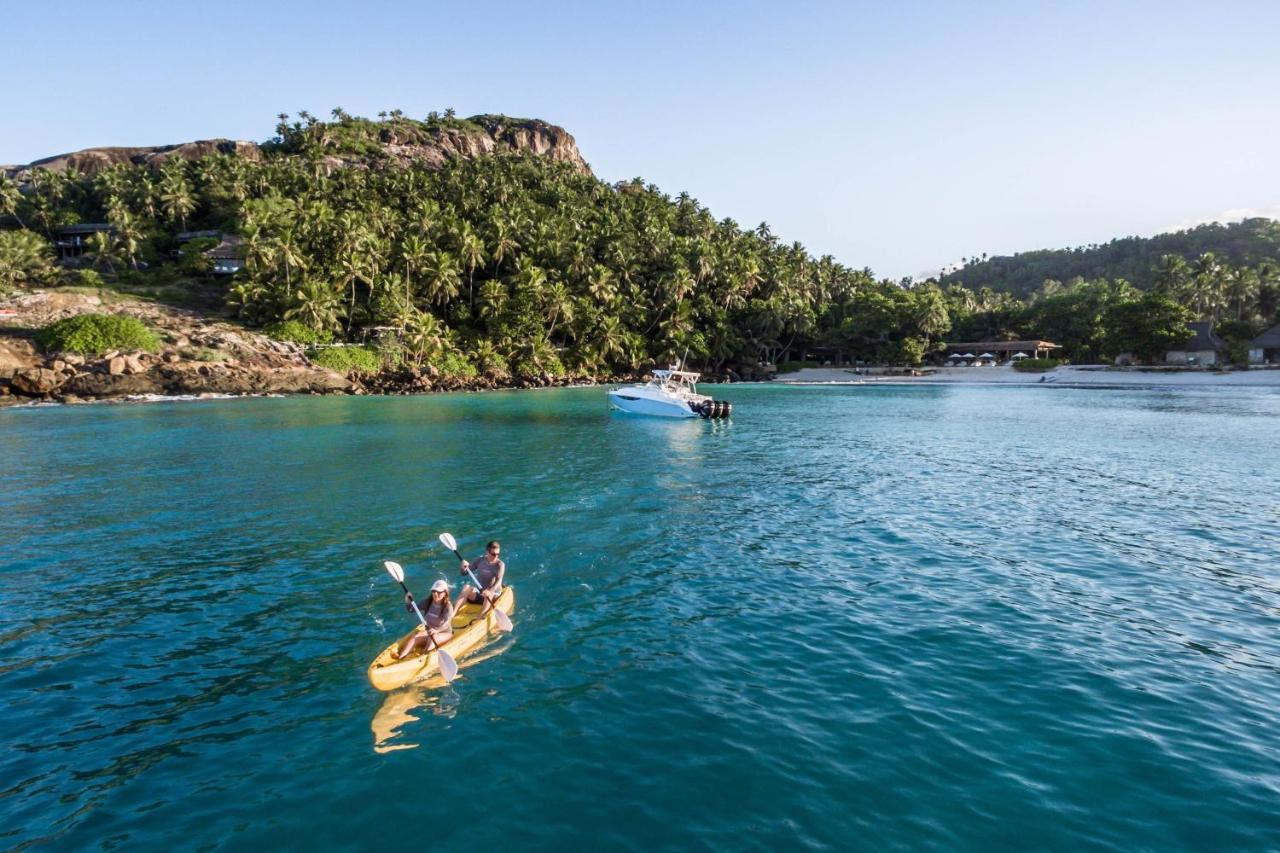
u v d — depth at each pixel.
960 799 6.91
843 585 13.27
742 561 14.74
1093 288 115.50
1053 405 56.62
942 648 10.45
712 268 106.00
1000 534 16.95
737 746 7.86
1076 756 7.63
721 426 41.69
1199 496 21.36
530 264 91.31
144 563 14.59
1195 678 9.48
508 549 15.48
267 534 16.75
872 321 105.25
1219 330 95.12
